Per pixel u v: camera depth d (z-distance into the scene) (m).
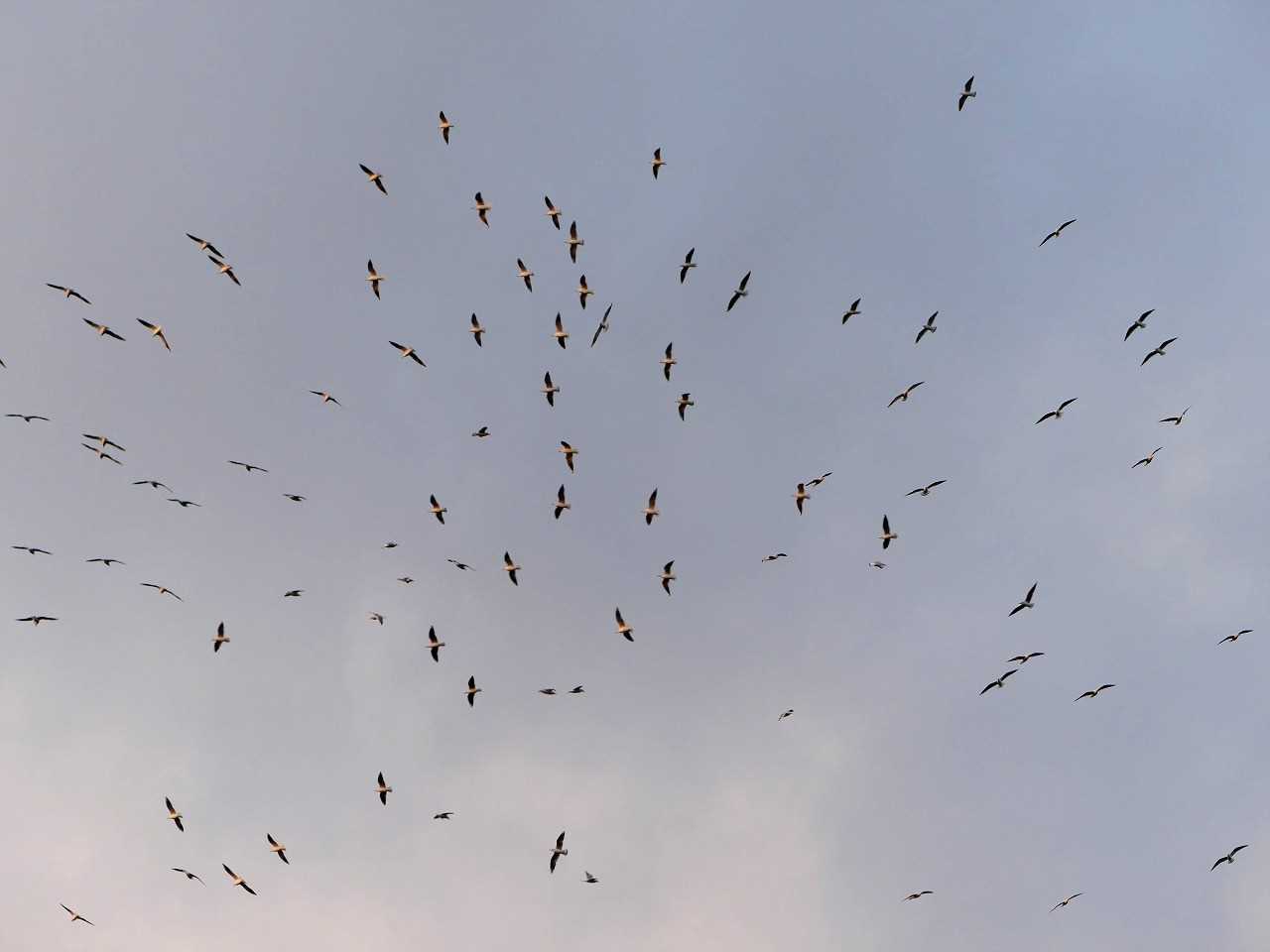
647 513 113.19
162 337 113.88
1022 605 112.94
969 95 115.00
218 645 117.50
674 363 110.00
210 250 112.00
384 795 115.38
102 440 114.25
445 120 107.31
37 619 114.81
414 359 112.88
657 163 109.00
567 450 111.88
